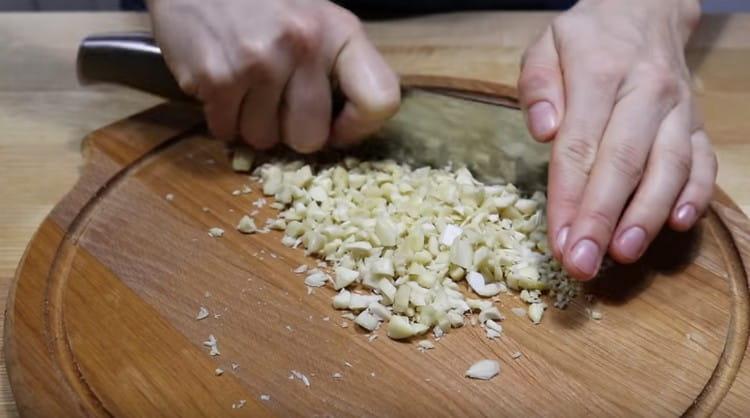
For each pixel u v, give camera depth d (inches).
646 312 15.7
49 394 14.0
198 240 17.4
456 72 23.0
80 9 36.1
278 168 19.1
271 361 14.9
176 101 21.0
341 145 19.9
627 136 15.6
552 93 16.4
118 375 14.5
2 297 16.4
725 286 16.1
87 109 22.0
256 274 16.7
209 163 19.6
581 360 14.9
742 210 18.3
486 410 14.2
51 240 17.0
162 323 15.5
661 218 15.6
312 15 18.2
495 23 25.5
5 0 35.1
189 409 14.1
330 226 17.4
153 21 19.4
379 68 18.3
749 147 20.3
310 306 16.0
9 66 23.6
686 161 16.0
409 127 19.5
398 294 15.7
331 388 14.5
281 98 18.9
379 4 26.3
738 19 25.7
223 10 18.4
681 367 14.7
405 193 18.3
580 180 15.4
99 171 18.8
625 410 14.1
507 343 15.2
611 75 16.2
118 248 17.1
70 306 15.7
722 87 22.5
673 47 18.2
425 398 14.3
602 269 16.5
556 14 26.0
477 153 19.1
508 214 17.8
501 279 16.5
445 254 16.8
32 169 19.8
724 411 13.9
